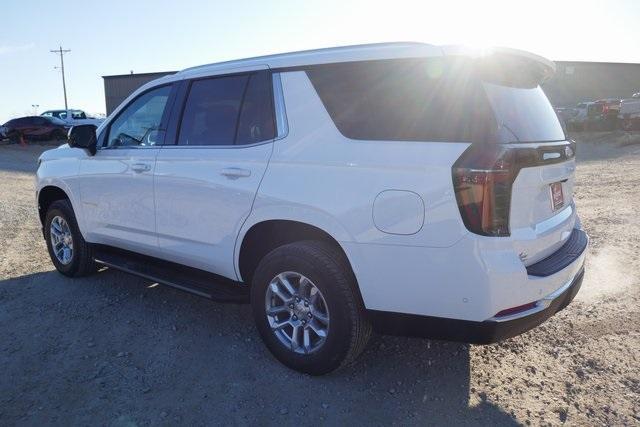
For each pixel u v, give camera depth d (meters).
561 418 2.96
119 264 4.57
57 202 5.23
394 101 3.02
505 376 3.41
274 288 3.42
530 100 3.31
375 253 2.96
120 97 37.50
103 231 4.73
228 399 3.13
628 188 10.95
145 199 4.21
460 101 2.81
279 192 3.29
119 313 4.38
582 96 43.47
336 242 3.25
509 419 2.96
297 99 3.39
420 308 2.92
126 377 3.37
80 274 5.24
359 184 2.99
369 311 3.07
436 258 2.80
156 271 4.30
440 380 3.36
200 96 3.98
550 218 3.21
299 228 3.36
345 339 3.15
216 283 3.96
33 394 3.16
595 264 5.66
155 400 3.12
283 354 3.44
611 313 4.35
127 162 4.36
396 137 2.96
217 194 3.64
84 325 4.14
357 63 3.20
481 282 2.72
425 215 2.80
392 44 3.22
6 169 18.17
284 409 3.04
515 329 2.86
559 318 4.27
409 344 3.85
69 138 4.63
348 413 3.00
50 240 5.37
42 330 4.05
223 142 3.74
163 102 4.27
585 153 20.81
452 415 2.99
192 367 3.50
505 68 3.11
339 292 3.12
